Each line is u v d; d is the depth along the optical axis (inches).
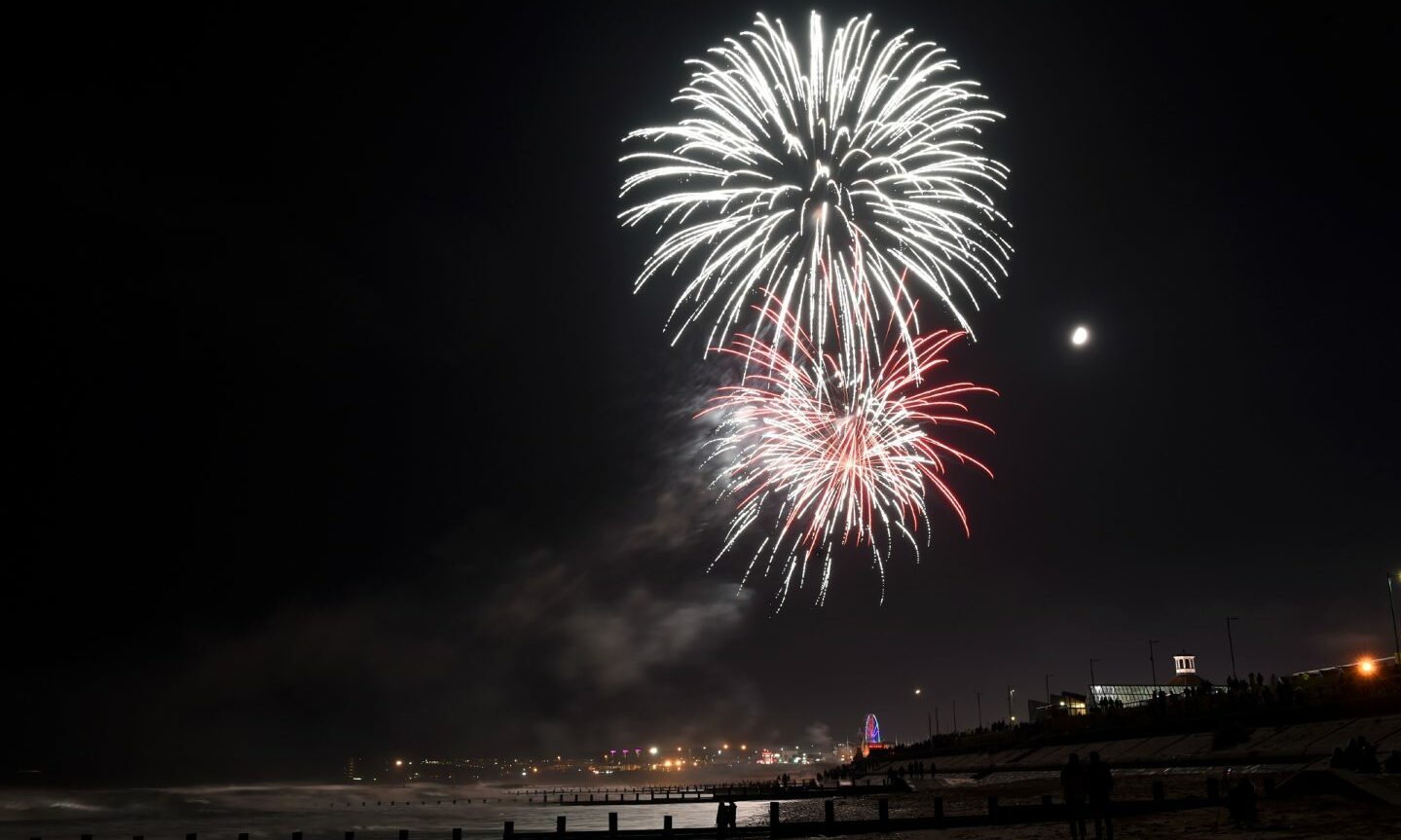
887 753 6948.8
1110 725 3521.2
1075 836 1072.2
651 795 5324.8
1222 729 2625.5
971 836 1355.8
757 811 3289.9
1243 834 1068.5
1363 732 2172.7
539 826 3102.9
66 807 5462.6
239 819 4439.0
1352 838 984.9
